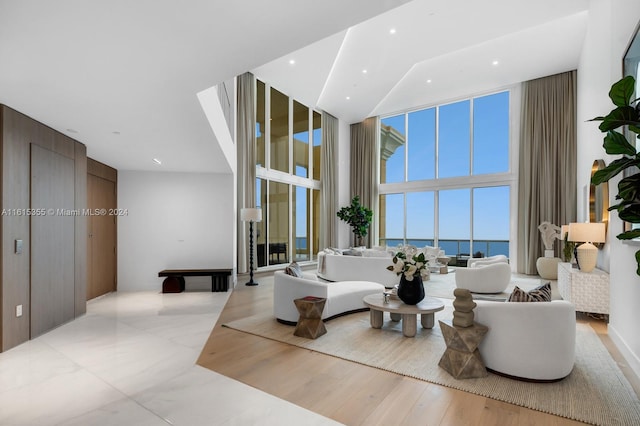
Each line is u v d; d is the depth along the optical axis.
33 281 3.72
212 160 5.66
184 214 6.73
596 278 4.10
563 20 5.88
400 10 5.56
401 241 10.82
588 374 2.71
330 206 10.80
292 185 9.58
